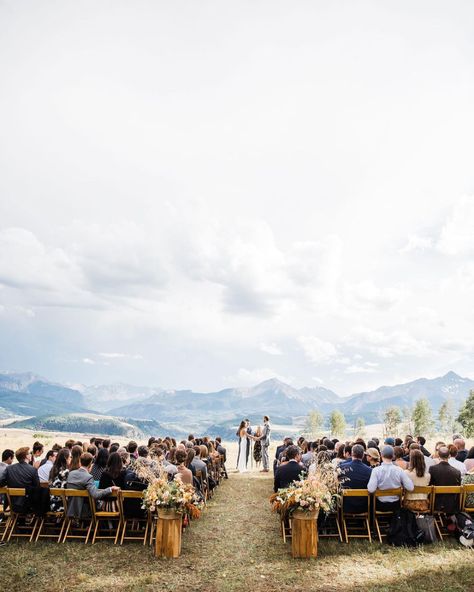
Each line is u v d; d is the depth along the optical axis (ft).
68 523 27.12
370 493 25.81
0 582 20.71
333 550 24.68
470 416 232.94
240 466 62.44
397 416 315.37
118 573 21.88
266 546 26.03
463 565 21.84
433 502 25.49
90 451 33.27
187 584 20.70
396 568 21.88
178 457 30.50
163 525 24.20
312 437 355.15
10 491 25.88
